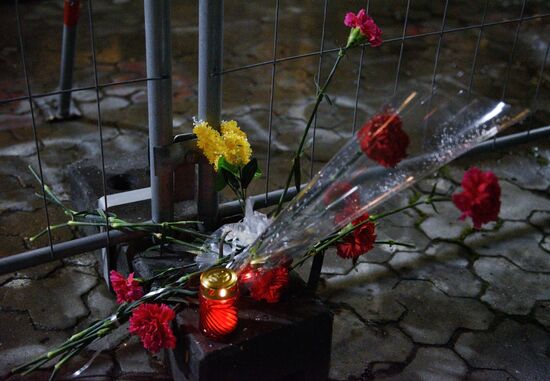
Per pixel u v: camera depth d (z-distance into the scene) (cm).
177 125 355
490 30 508
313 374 192
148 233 210
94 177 244
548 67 446
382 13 536
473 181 146
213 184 210
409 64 444
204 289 166
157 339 168
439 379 210
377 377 210
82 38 459
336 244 191
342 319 232
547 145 350
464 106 163
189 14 516
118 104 374
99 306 232
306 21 512
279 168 322
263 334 174
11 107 362
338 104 386
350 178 161
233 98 387
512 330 231
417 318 234
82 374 204
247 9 529
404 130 159
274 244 171
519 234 281
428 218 287
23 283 240
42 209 283
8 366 206
